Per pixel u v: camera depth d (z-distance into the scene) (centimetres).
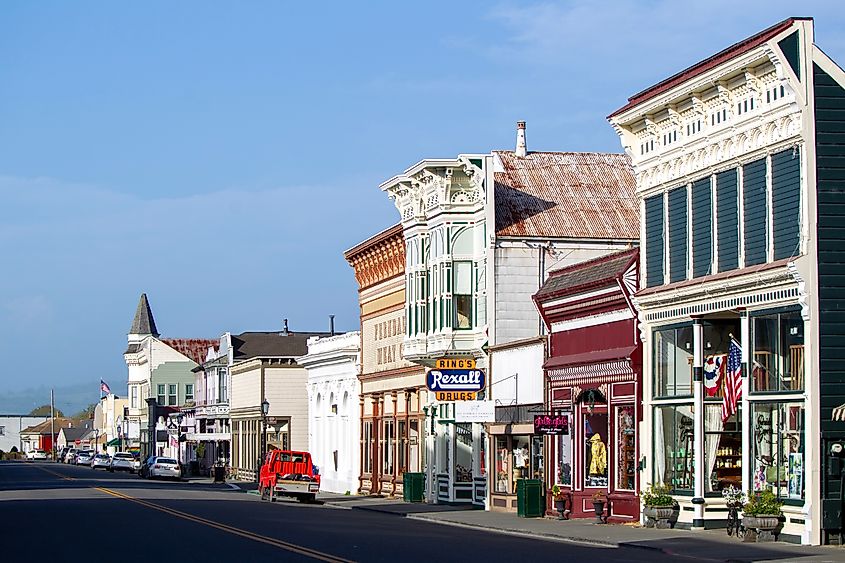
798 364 3556
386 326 7550
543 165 6334
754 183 3772
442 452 6438
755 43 3612
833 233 3531
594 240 5897
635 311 4447
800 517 3519
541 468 5284
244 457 11412
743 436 3788
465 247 6134
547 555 3238
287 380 10706
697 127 4100
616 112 4538
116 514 4894
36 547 3334
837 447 3491
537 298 5231
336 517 5141
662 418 4325
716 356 4053
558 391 5103
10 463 19812
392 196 6831
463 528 4600
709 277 3925
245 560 2947
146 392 16588
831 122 3544
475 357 6025
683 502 4153
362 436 8019
